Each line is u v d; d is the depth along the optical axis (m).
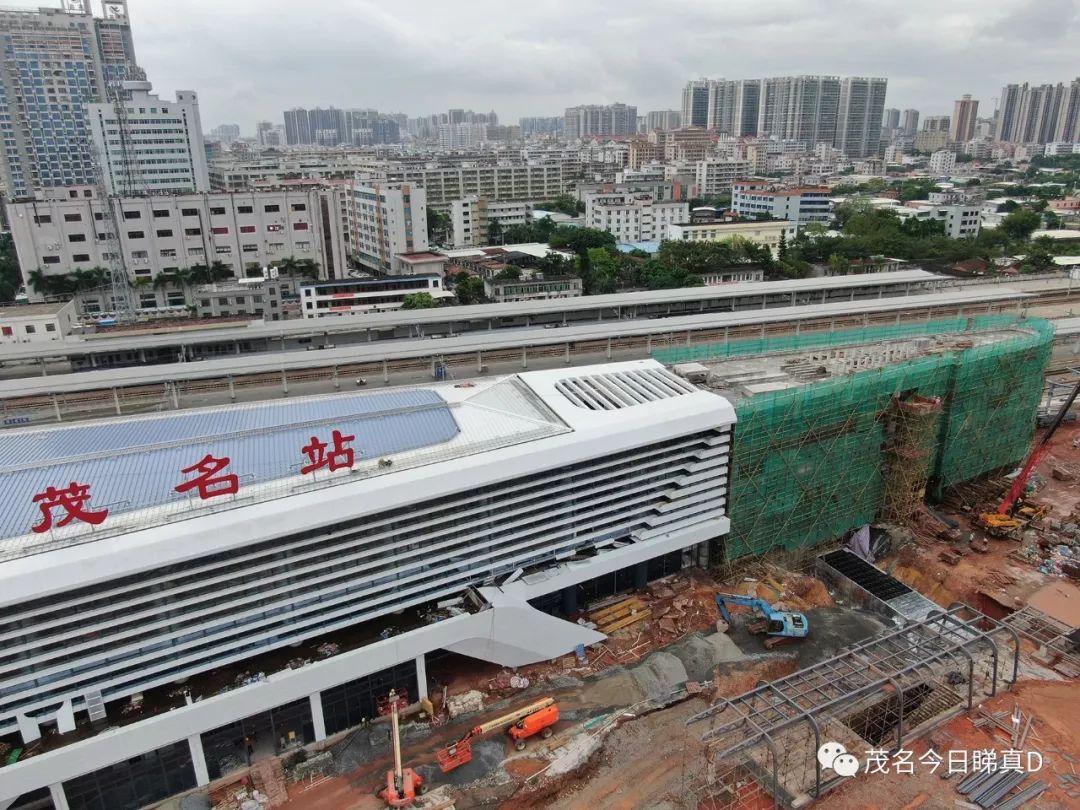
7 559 40.31
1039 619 60.47
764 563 67.31
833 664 51.69
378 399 63.16
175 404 76.75
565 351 90.69
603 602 61.19
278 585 46.84
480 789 44.88
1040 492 82.38
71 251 147.62
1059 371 110.81
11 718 41.38
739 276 166.00
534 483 53.66
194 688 45.28
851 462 70.56
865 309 103.62
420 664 50.59
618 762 47.62
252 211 159.00
